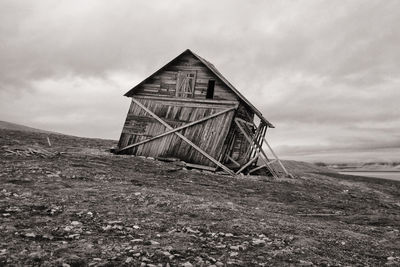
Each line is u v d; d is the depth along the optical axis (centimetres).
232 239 751
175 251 623
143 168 1977
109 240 652
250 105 2459
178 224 837
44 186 1145
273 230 875
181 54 2611
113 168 1827
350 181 3631
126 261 539
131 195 1138
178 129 2495
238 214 1038
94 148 3156
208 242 709
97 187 1234
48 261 510
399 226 1163
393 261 694
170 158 2420
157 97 2667
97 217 820
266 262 609
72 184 1242
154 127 2603
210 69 2483
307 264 616
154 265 534
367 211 1501
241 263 591
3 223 692
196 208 1048
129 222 804
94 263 519
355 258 700
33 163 1622
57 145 3122
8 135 3425
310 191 2112
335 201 1811
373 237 938
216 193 1510
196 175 2022
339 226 1068
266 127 2762
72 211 849
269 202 1468
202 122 2452
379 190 3102
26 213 792
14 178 1223
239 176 2302
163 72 2692
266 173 2791
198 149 2395
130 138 2670
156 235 719
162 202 1076
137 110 2705
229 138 2497
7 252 529
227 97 2464
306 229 935
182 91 2605
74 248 585
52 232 667
